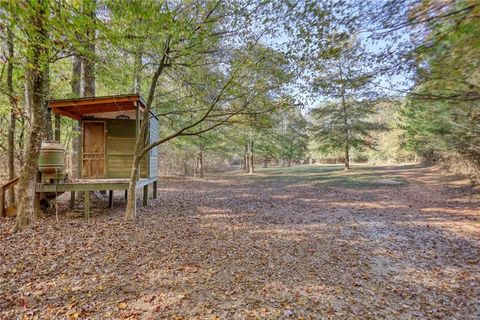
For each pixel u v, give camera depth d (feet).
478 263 14.61
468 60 7.79
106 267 13.29
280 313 9.99
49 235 17.52
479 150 27.45
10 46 17.46
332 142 66.03
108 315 9.62
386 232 20.36
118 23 14.67
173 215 25.12
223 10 17.25
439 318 9.86
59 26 12.18
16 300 10.33
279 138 78.95
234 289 11.67
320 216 25.66
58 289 11.21
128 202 22.65
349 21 9.03
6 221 21.17
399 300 11.06
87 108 24.79
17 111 21.81
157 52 20.30
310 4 10.18
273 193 41.42
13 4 10.85
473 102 9.23
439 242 18.07
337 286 12.12
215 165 95.66
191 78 23.26
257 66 20.08
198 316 9.72
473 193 34.09
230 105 22.94
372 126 62.44
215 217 24.80
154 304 10.41
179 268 13.48
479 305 10.69
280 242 17.88
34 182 18.79
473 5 6.79
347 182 49.57
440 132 31.12
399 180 48.37
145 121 22.33
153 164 32.37
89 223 21.04
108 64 22.57
